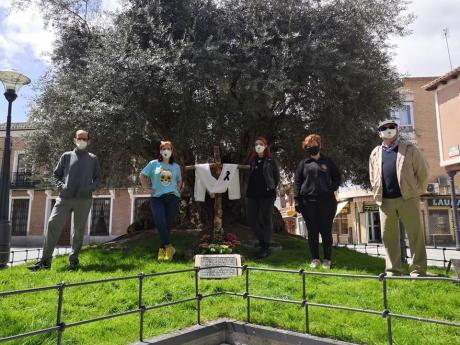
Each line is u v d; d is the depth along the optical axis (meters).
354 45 8.91
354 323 3.81
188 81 7.88
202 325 3.92
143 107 8.45
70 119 8.67
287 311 4.18
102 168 10.15
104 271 6.12
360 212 28.20
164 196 7.27
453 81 18.98
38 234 28.77
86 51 9.66
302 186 6.71
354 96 8.52
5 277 5.58
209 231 9.23
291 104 9.54
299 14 8.89
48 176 11.60
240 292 4.88
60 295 2.96
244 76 8.06
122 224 28.70
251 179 7.57
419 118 26.73
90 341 3.48
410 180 5.32
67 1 10.62
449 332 3.54
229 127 9.08
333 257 7.66
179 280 5.41
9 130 8.26
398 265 5.50
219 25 8.81
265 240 7.43
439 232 25.70
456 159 18.48
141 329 3.49
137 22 8.69
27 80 8.51
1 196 7.87
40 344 3.38
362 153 11.06
